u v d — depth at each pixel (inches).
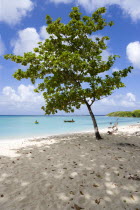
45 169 243.6
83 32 538.6
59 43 540.1
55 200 161.6
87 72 480.7
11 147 416.2
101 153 334.0
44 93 542.6
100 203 155.9
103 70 492.1
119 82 454.0
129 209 146.8
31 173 228.2
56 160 289.7
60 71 490.6
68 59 456.1
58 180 205.5
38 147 408.5
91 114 525.0
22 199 162.9
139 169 240.5
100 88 454.3
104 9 516.1
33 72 482.0
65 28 525.0
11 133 895.7
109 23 532.7
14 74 487.5
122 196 167.2
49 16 540.7
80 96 485.4
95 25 537.3
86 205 153.3
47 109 537.3
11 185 191.9
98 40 564.7
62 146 411.5
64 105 509.4
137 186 187.2
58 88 538.0
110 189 181.5
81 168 246.5
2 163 272.8
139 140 489.4
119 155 317.7
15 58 460.8
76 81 531.2
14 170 239.8
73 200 161.5
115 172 228.7
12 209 147.0
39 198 165.0
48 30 533.0
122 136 570.3
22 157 312.2
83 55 530.3
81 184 194.4
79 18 548.4
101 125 1419.8
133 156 309.7
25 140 564.1
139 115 3858.3
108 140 490.6
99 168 245.3
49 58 466.9
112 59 474.0
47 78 527.2
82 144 432.8
